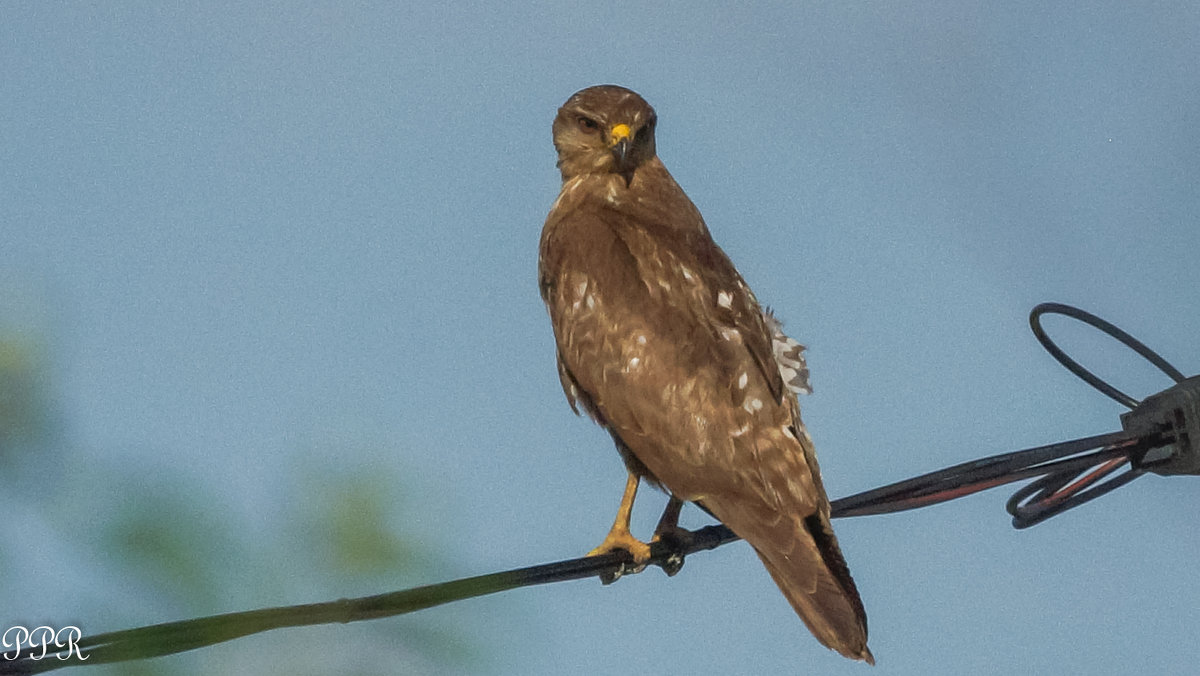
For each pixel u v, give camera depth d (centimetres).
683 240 1266
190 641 710
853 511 1148
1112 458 1240
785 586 1030
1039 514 1291
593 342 1198
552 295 1255
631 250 1234
